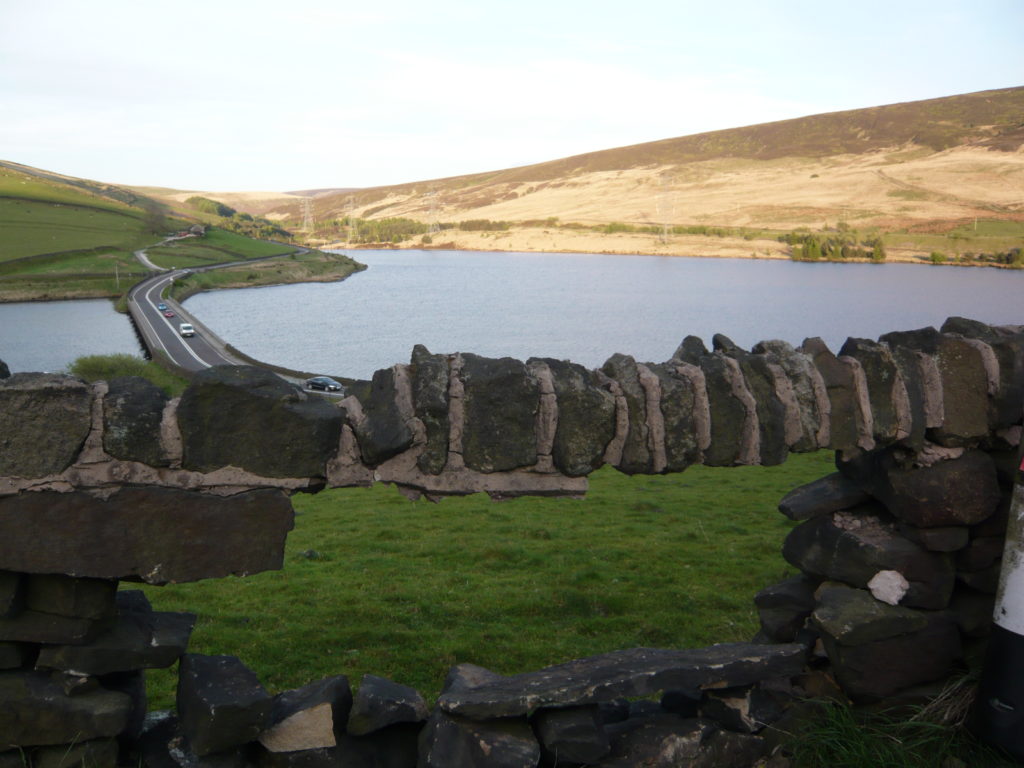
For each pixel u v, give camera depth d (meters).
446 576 13.10
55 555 4.23
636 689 4.86
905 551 5.71
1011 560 5.14
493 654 9.35
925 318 128.38
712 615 11.02
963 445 5.77
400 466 4.88
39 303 145.00
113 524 4.30
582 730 4.75
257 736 4.73
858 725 5.50
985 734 5.20
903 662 5.70
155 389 4.54
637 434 5.17
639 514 18.16
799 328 120.19
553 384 5.07
